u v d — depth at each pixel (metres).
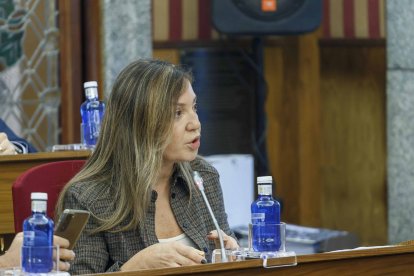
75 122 11.92
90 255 6.29
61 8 11.84
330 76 14.03
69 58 11.89
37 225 5.23
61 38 11.85
